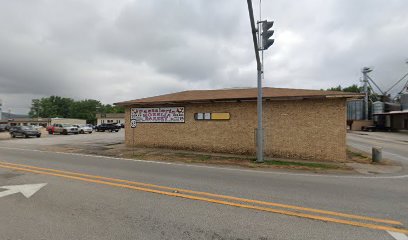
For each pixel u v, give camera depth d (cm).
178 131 1548
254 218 438
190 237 364
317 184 691
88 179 726
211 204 511
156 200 535
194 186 655
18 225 402
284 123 1277
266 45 1039
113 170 874
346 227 403
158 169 904
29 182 684
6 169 880
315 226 406
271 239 360
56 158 1175
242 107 1379
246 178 761
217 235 371
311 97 1189
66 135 3406
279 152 1282
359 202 532
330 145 1192
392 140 2445
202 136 1477
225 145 1416
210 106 1459
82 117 11712
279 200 540
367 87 5044
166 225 405
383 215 457
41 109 11831
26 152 1419
